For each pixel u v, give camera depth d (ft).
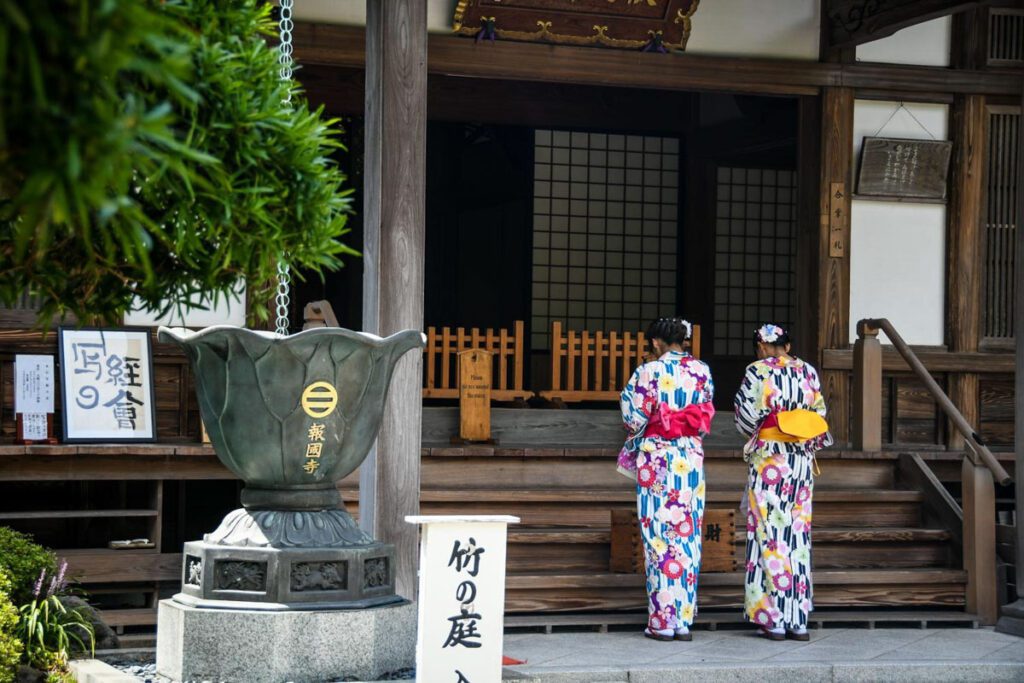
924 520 28.27
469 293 46.32
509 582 24.09
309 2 28.09
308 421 15.38
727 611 25.90
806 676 21.21
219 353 15.19
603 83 30.01
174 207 8.25
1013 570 26.61
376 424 16.10
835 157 31.09
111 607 23.99
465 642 14.17
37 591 18.33
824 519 27.86
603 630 24.20
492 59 29.32
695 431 23.66
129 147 5.70
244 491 16.19
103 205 5.52
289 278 10.80
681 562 23.40
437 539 14.08
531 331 42.60
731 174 42.98
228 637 15.17
